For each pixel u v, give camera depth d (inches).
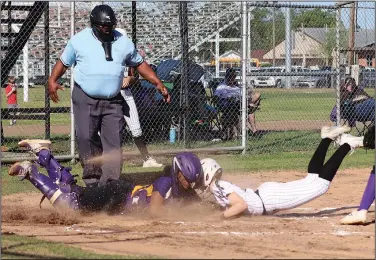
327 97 1429.6
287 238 326.3
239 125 777.6
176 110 745.0
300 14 941.8
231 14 917.8
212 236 328.5
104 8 429.4
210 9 932.6
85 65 430.9
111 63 431.8
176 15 935.7
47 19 727.7
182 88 737.0
